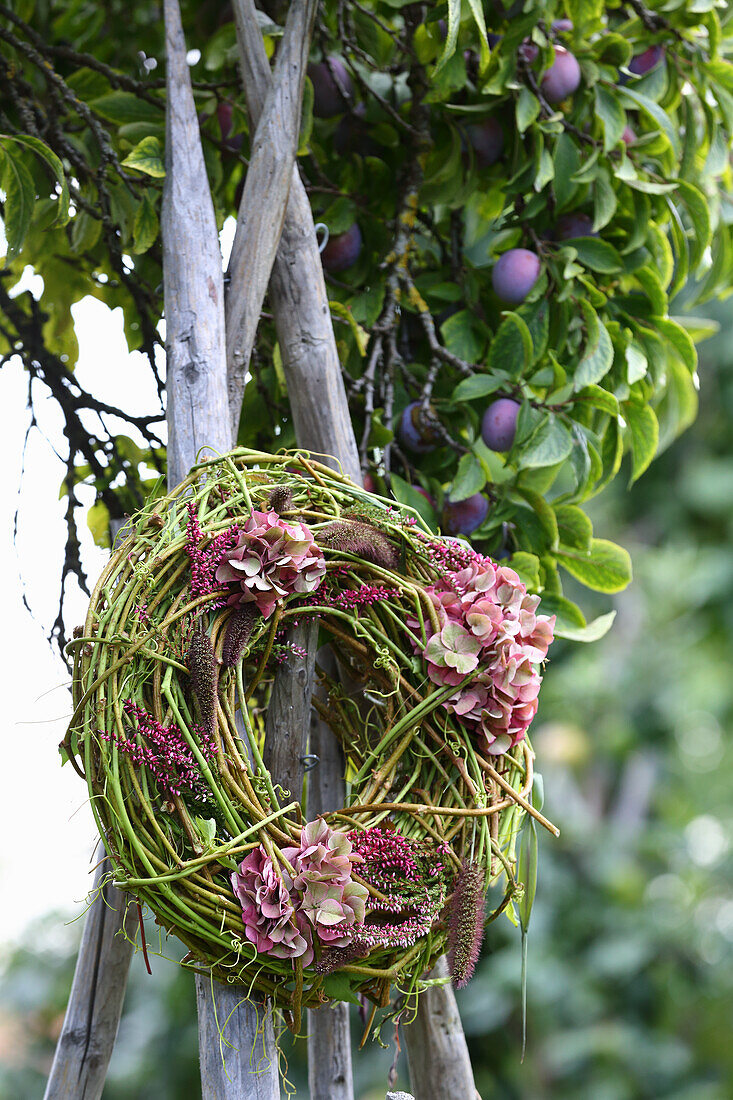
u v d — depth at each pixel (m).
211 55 2.77
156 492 2.53
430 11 2.66
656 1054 4.98
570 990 4.94
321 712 2.59
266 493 2.47
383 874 2.41
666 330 2.77
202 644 2.40
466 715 2.45
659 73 2.78
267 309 2.75
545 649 2.47
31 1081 5.69
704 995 5.48
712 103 2.82
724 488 5.81
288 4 2.77
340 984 2.41
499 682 2.44
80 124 2.88
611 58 2.75
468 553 2.48
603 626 2.70
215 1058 2.43
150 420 2.86
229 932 2.38
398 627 2.47
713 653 6.48
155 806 2.39
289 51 2.62
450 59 2.69
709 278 2.91
